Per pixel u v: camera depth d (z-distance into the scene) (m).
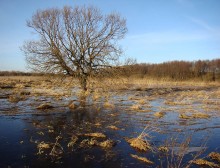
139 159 9.23
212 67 82.00
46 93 29.48
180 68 80.88
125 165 8.70
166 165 8.75
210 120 16.44
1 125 13.67
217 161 9.37
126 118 16.36
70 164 8.66
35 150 9.88
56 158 9.13
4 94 27.27
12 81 49.56
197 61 84.56
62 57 26.38
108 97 27.78
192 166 8.74
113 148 10.41
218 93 34.47
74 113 17.61
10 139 11.21
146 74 75.00
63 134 12.25
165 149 10.01
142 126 14.27
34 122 14.51
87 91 28.14
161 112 17.84
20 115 16.39
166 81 62.50
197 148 10.73
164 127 14.20
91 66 27.58
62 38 26.89
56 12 27.08
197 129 13.96
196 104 24.00
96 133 12.17
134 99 26.58
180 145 10.16
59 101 23.31
